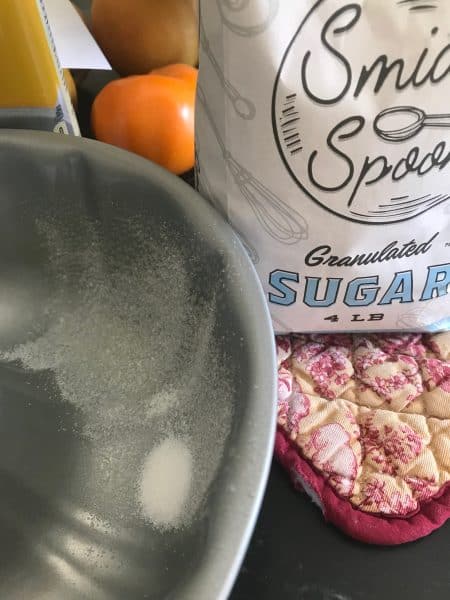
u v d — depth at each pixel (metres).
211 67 0.16
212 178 0.19
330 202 0.18
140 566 0.17
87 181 0.21
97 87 0.29
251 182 0.18
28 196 0.22
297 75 0.15
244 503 0.14
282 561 0.19
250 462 0.15
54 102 0.21
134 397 0.21
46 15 0.21
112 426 0.21
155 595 0.15
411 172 0.17
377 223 0.19
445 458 0.20
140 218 0.21
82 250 0.22
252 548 0.19
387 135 0.16
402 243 0.20
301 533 0.20
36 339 0.23
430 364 0.23
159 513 0.18
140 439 0.20
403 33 0.14
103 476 0.20
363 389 0.22
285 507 0.20
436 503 0.20
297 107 0.16
